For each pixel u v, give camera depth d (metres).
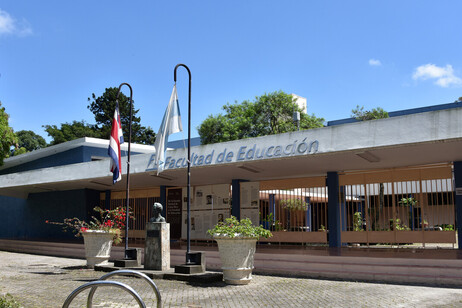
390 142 11.38
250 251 10.34
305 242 16.77
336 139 12.28
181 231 20.66
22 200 28.25
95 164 19.45
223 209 19.12
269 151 13.56
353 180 16.08
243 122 34.69
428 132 10.84
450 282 9.56
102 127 54.72
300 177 17.92
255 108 35.50
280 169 15.89
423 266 9.98
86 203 23.95
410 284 9.79
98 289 9.59
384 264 10.52
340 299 8.14
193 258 11.39
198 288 9.69
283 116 34.88
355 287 9.51
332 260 11.24
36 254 20.77
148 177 18.64
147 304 7.93
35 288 9.82
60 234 25.12
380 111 33.22
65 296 8.77
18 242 22.59
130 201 23.56
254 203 17.95
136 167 17.45
